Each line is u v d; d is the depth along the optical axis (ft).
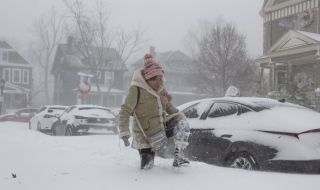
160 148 16.02
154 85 16.12
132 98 15.84
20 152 23.11
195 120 24.50
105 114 53.06
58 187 14.24
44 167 17.63
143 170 16.49
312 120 21.13
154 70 15.90
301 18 82.07
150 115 15.94
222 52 102.06
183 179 15.20
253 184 14.85
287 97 54.75
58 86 204.13
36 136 40.96
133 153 22.43
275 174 17.03
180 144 15.99
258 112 21.84
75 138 39.19
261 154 20.33
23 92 203.10
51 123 62.75
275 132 20.35
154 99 15.94
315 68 72.69
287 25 85.71
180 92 204.95
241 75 99.19
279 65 79.61
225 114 23.27
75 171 16.55
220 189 14.11
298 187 14.82
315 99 59.77
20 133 44.75
